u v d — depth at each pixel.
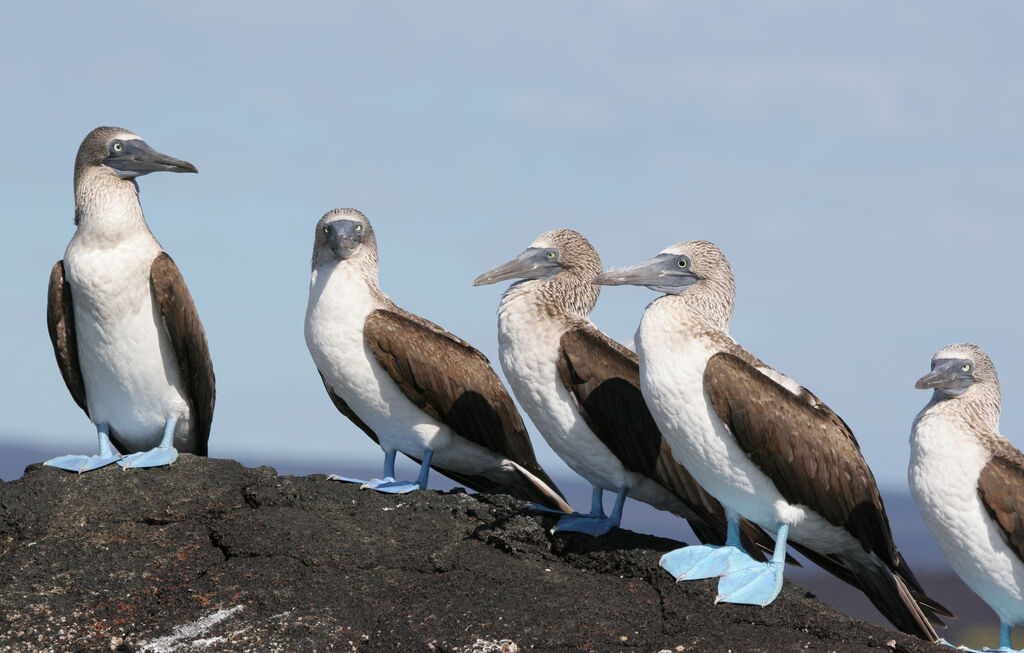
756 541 12.47
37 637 9.98
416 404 12.89
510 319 12.50
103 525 11.51
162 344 12.83
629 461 12.02
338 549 11.12
